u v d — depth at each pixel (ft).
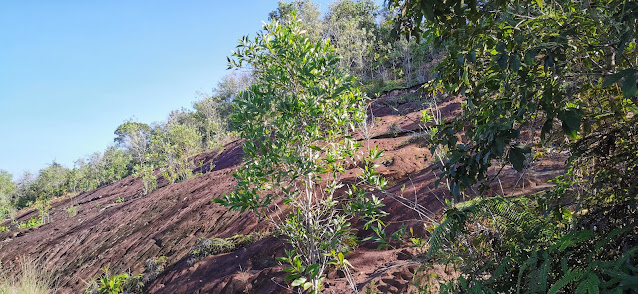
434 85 7.64
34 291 29.40
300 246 15.80
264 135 15.03
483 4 6.21
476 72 6.95
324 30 71.05
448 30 6.51
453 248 8.23
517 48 5.62
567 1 5.97
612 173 6.51
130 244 33.45
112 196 67.05
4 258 48.47
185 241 27.86
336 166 16.24
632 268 5.33
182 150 60.70
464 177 6.23
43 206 74.43
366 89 55.77
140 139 128.26
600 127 6.83
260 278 17.89
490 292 6.97
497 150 5.59
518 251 7.20
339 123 15.37
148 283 24.70
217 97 109.19
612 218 6.37
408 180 21.59
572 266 6.50
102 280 25.00
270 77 15.20
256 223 23.97
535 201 8.34
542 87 5.98
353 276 14.73
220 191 33.94
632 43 5.83
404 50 59.00
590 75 6.18
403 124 31.86
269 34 15.84
